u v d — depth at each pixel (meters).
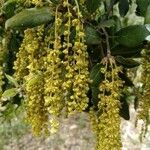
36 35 0.20
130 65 0.22
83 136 0.72
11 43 0.25
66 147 0.71
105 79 0.20
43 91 0.20
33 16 0.20
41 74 0.20
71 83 0.19
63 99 0.19
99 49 0.22
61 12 0.20
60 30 0.19
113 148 0.20
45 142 0.72
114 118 0.20
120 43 0.21
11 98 0.29
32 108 0.20
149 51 0.21
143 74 0.21
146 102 0.21
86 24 0.21
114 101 0.20
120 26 0.23
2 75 0.23
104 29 0.21
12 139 0.72
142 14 0.22
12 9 0.23
